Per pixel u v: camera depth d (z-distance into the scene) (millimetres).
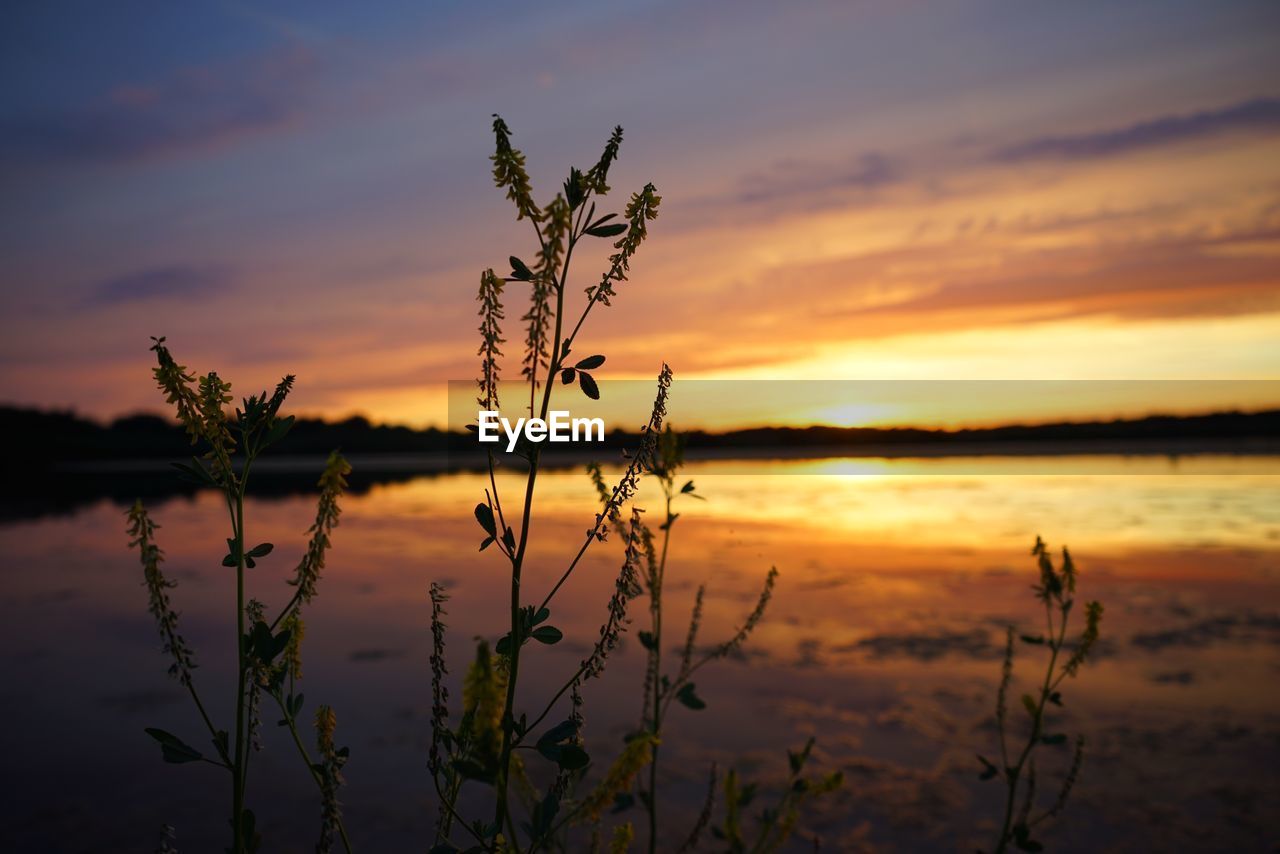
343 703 6223
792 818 1455
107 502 19234
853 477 24266
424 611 8898
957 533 13719
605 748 5387
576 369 1190
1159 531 13336
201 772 5207
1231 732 5598
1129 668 6945
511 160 1153
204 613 8875
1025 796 4816
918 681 6695
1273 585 9594
